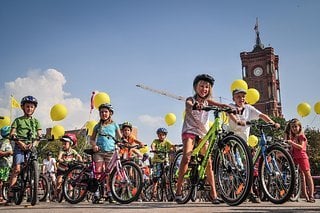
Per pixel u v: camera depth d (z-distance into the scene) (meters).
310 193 6.03
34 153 5.47
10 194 5.54
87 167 6.20
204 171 4.51
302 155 6.11
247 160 3.96
